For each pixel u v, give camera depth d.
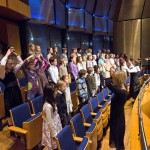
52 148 2.48
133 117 2.83
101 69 5.65
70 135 2.22
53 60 4.20
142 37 10.09
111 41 11.44
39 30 6.15
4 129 3.50
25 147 2.72
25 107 2.95
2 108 3.60
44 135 2.53
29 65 3.56
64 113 3.08
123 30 10.52
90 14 9.05
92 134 2.56
